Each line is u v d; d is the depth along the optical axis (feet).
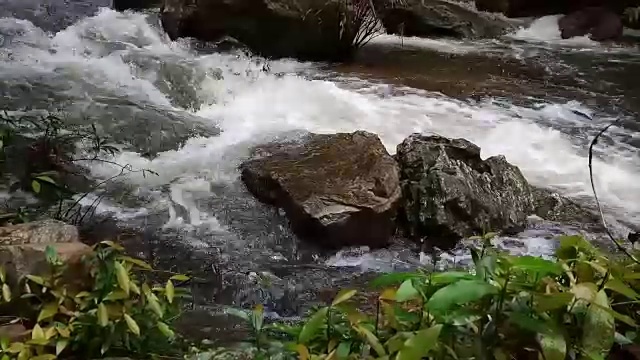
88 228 14.05
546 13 40.34
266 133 19.58
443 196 14.93
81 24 29.68
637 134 21.03
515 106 22.91
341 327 7.20
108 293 8.20
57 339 7.76
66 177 15.89
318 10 27.68
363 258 14.01
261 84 22.70
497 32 36.37
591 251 7.77
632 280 7.52
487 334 6.38
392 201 14.65
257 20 27.55
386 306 7.21
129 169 16.79
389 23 34.71
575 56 31.45
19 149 16.06
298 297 12.32
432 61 28.91
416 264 13.85
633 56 31.91
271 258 13.71
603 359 6.36
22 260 9.09
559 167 18.99
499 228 15.19
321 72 26.30
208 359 7.90
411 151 16.20
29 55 24.79
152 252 13.47
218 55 26.99
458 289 6.23
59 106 19.94
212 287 12.34
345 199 14.47
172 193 15.90
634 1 38.47
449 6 37.47
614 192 17.74
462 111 22.07
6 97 20.26
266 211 15.25
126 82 22.56
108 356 7.84
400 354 6.00
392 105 22.30
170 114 20.40
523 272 6.89
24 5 32.83
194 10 27.68
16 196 14.69
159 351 8.29
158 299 8.77
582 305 6.57
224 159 17.62
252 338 8.74
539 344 6.26
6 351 7.52
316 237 14.15
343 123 20.76
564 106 23.21
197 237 14.23
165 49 27.25
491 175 16.38
